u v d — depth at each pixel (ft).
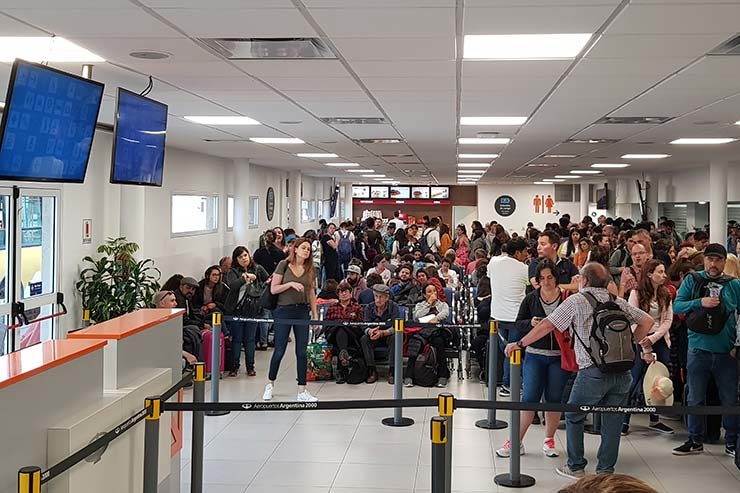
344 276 58.90
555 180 89.56
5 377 9.76
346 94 23.79
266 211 64.49
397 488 17.70
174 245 43.11
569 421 18.37
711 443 21.27
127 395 13.16
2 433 9.53
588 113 28.07
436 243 63.46
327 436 21.94
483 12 13.87
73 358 11.48
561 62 18.52
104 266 31.40
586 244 35.35
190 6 13.65
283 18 14.46
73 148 17.51
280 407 14.17
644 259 22.89
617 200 85.10
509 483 17.92
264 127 33.12
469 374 30.48
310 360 29.58
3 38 16.39
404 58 18.20
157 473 13.55
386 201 115.55
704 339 19.39
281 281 25.93
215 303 31.04
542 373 19.45
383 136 36.99
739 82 21.24
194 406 13.74
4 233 26.18
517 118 29.68
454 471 18.95
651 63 18.66
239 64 19.03
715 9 13.58
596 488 3.89
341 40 16.29
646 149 43.47
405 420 23.48
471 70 19.67
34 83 15.58
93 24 15.05
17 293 26.63
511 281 24.99
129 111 19.79
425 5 13.43
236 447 20.85
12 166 15.47
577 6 13.43
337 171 72.28
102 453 11.92
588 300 17.51
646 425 23.09
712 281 19.40
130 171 20.17
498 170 67.46
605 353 17.06
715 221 52.24
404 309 29.40
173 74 20.48
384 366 32.14
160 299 27.12
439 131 34.47
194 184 46.50
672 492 17.52
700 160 52.29
